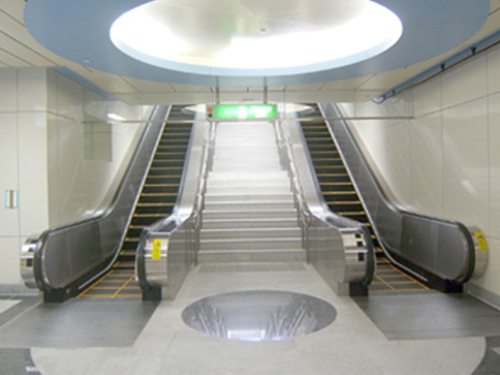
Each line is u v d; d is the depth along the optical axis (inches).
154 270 209.8
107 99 327.9
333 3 177.3
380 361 144.6
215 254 305.7
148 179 399.2
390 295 221.9
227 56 256.5
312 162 399.2
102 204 310.8
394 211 291.3
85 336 170.1
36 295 232.1
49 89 239.0
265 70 249.4
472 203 220.8
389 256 301.7
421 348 154.7
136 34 210.2
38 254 202.4
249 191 381.4
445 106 245.6
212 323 194.4
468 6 144.1
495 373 135.6
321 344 158.9
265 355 150.6
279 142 462.6
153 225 235.9
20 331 176.2
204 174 374.6
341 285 220.7
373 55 207.0
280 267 286.8
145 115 425.4
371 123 376.5
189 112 452.1
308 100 312.0
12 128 235.6
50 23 155.7
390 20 191.8
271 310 205.8
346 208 358.6
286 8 182.9
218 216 347.9
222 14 188.5
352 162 390.0
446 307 200.5
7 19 163.8
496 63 198.4
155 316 193.2
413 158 288.8
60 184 252.1
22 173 235.6
